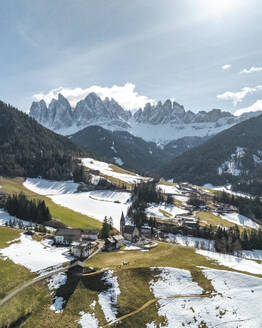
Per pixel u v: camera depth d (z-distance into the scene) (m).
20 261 74.50
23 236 101.19
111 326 49.12
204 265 73.94
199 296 58.78
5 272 67.31
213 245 124.12
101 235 110.12
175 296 58.59
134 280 63.56
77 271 66.19
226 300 57.41
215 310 54.34
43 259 76.31
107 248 91.88
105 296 57.62
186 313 53.38
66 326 49.19
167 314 53.00
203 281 64.38
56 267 70.06
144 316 52.09
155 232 135.88
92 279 63.16
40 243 94.00
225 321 51.44
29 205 140.38
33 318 51.28
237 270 71.25
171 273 67.12
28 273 67.31
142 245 99.06
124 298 56.97
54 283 61.84
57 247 90.25
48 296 57.62
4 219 132.75
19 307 53.56
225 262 77.69
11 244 90.56
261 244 130.25
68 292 58.66
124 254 86.12
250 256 119.25
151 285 62.56
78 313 52.72
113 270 66.75
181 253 86.38
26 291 58.75
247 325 50.25
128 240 109.06
